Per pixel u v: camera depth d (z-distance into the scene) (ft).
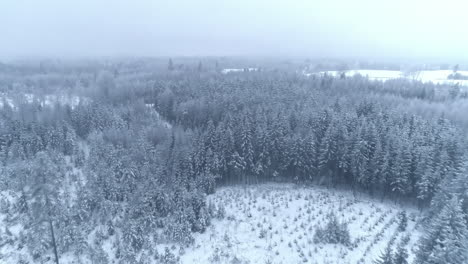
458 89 360.07
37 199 110.52
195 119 287.28
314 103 276.82
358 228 139.54
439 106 290.35
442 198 134.92
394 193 173.58
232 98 294.25
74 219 142.10
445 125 214.07
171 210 151.94
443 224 84.94
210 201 157.28
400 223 142.10
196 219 146.72
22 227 139.74
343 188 189.16
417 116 241.96
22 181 161.17
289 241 131.44
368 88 388.16
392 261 83.97
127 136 231.71
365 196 179.11
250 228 143.43
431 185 155.63
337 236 129.59
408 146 168.76
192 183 171.32
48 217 110.42
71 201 160.15
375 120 216.74
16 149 200.95
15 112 281.13
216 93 315.17
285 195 177.68
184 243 131.44
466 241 76.43
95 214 150.71
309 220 147.54
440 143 176.76
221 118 270.05
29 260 121.90
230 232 140.87
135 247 127.85
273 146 193.88
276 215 154.30
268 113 246.68
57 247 126.82
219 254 125.08
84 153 219.41
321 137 207.51
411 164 166.40
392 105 278.26
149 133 243.19
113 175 166.81
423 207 162.81
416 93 369.71
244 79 416.67
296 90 330.13
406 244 127.13
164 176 177.78
